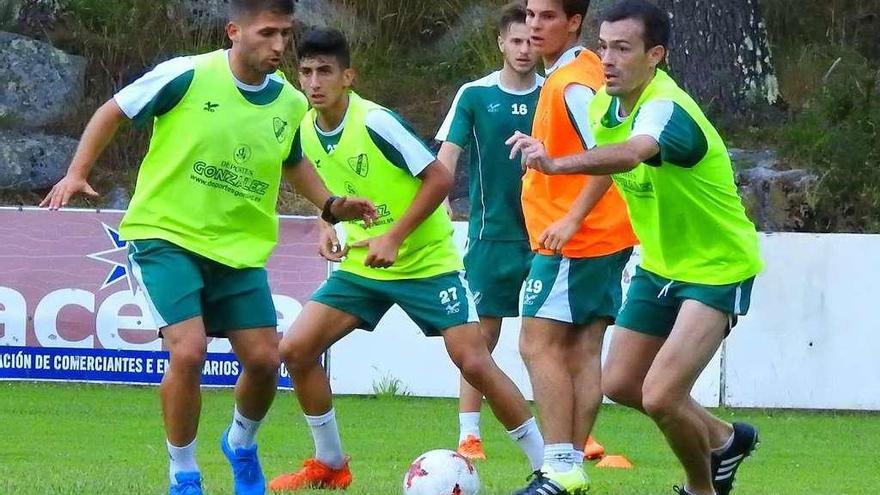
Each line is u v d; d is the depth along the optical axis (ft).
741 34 208.33
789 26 230.89
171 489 65.00
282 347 75.87
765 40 210.18
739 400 134.82
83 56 208.44
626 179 66.39
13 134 193.88
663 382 64.49
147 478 78.59
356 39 218.59
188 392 63.67
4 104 198.18
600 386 75.25
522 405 75.61
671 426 65.77
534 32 78.23
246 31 64.13
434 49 221.05
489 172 98.32
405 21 222.28
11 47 201.98
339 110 77.10
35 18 210.59
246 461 70.69
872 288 134.10
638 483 84.38
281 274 134.00
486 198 98.68
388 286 76.43
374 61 217.15
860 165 182.60
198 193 64.59
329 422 76.43
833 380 134.62
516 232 98.12
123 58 209.05
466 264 99.81
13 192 189.37
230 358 135.23
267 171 66.13
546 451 72.33
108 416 117.80
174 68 64.28
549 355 73.97
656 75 64.54
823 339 134.41
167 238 64.13
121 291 135.23
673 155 61.98
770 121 205.98
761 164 191.31
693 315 65.00
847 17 231.71
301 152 70.85
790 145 192.85
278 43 64.18
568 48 78.48
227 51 65.92
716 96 207.51
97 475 79.56
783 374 134.62
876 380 134.10
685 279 66.03
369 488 77.05
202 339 63.82
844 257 134.31
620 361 69.56
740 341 134.62
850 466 100.99
